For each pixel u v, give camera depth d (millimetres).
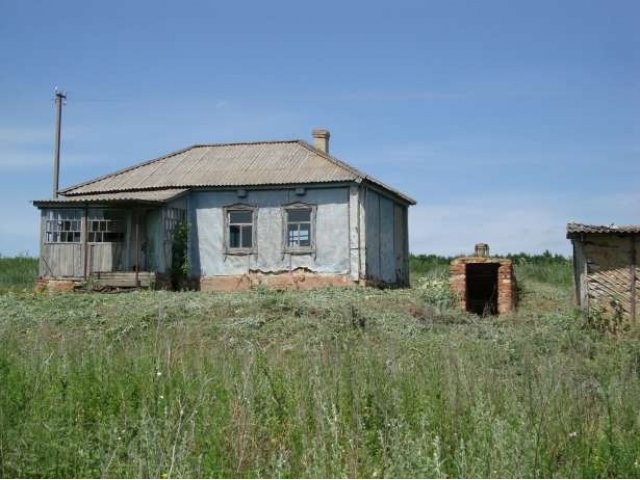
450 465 6766
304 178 27438
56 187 40781
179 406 7738
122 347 13484
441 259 43344
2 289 27859
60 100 41156
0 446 6766
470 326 17781
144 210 27312
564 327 17250
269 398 8328
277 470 6324
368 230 27875
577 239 19391
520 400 8195
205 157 30797
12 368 9625
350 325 17125
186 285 27812
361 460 6820
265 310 18766
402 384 8820
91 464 6754
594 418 7840
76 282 27031
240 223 28203
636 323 17844
